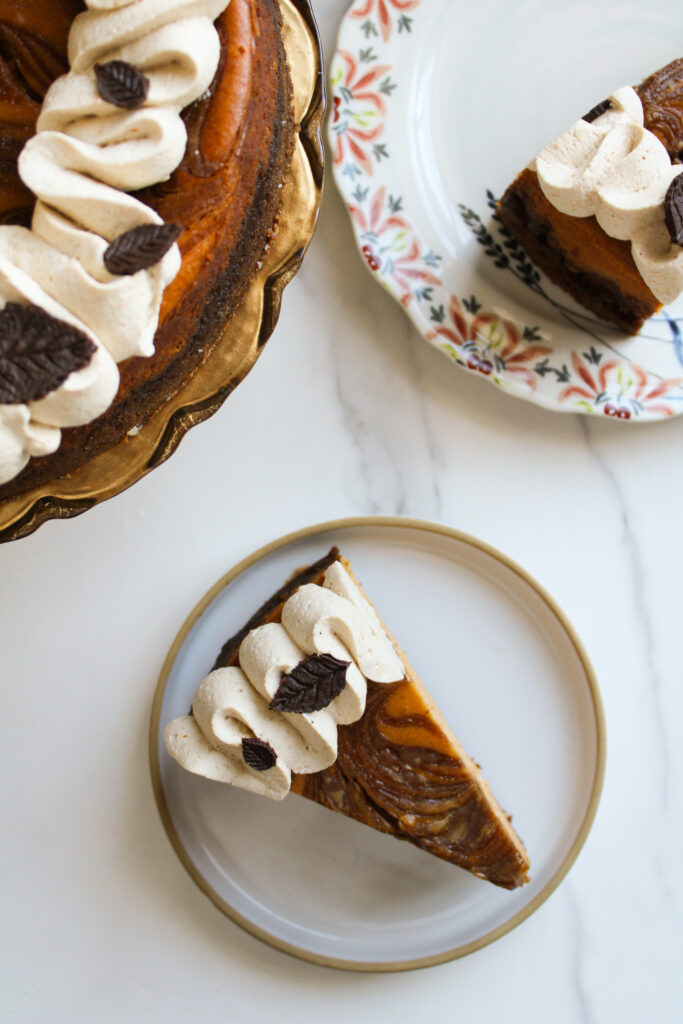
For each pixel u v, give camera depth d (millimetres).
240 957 598
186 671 583
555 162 557
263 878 588
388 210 585
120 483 508
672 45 590
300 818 590
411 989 598
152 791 595
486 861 569
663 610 598
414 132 589
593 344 588
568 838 586
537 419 597
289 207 510
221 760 556
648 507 599
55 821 594
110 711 593
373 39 584
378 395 596
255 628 562
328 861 590
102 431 493
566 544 598
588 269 576
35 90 458
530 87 591
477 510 597
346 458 596
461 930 585
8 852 593
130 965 596
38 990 594
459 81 590
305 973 597
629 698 598
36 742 592
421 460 596
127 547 592
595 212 556
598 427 598
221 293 494
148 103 444
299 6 508
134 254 439
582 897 599
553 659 589
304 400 595
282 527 594
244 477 594
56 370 440
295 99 508
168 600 592
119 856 596
